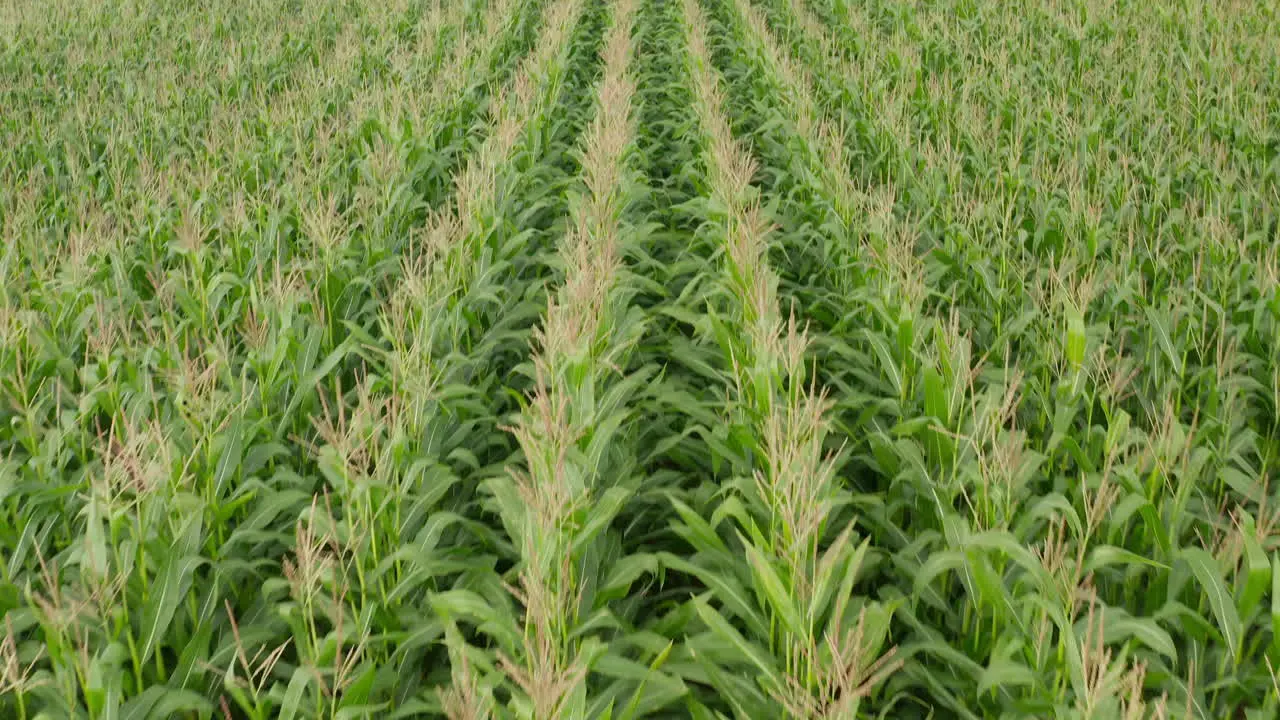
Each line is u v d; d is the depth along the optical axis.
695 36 13.27
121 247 7.04
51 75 13.88
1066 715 2.86
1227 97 9.72
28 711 3.37
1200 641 3.50
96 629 3.36
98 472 4.53
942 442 4.39
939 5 15.46
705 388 5.68
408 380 4.63
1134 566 3.82
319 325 5.75
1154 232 7.36
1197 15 13.49
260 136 10.61
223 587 4.05
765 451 4.18
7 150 10.01
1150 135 8.98
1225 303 5.85
